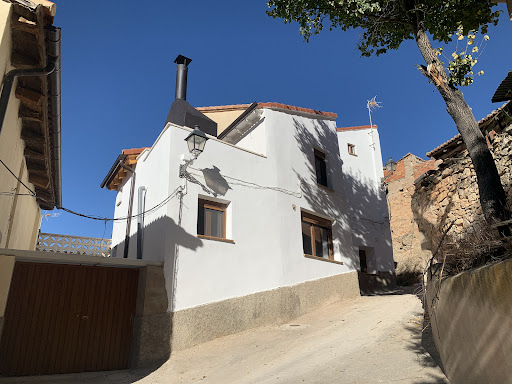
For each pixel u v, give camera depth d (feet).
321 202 45.06
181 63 49.67
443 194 39.45
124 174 45.47
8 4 18.93
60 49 21.49
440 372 16.55
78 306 26.09
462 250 13.99
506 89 20.45
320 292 39.60
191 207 31.91
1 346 23.08
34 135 27.68
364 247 57.11
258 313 32.86
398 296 40.09
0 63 18.95
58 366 24.35
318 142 48.70
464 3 22.85
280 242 37.27
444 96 19.43
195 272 30.14
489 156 17.42
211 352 26.55
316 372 19.53
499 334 10.39
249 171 37.88
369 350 21.80
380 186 63.41
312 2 25.58
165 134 34.22
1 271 22.24
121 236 42.83
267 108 43.29
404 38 26.35
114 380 22.66
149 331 26.32
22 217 35.14
